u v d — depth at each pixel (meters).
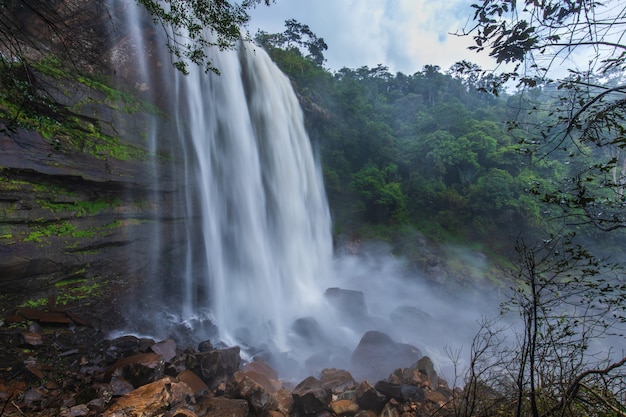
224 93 17.64
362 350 10.36
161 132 13.80
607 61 3.51
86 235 10.50
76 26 11.90
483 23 3.62
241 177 17.97
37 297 9.16
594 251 27.16
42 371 6.64
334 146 33.81
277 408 6.41
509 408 4.41
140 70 13.87
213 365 7.38
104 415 4.95
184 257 14.27
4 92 8.52
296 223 22.86
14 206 8.89
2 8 9.08
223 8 7.92
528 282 4.09
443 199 31.81
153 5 7.66
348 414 6.31
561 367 3.76
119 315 10.30
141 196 12.73
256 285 17.52
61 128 10.25
